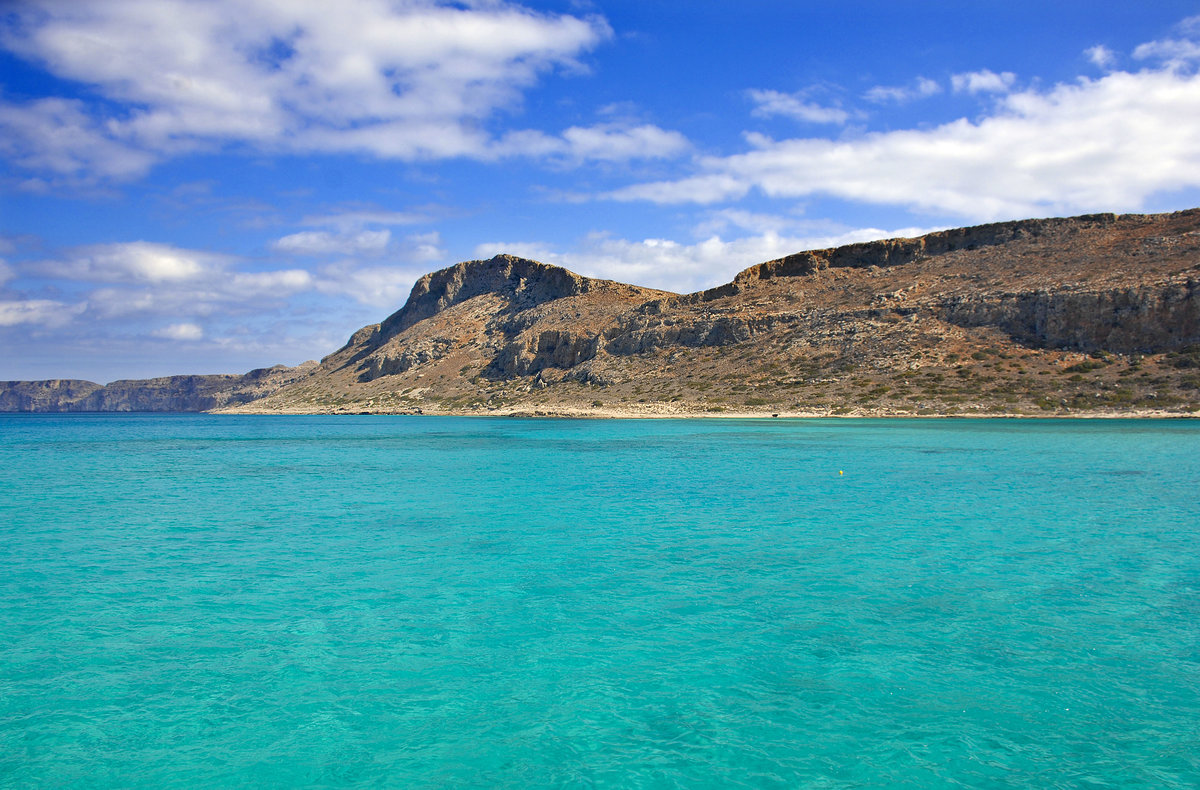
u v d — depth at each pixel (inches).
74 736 423.5
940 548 844.0
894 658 521.7
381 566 790.5
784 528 974.4
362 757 401.1
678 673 502.6
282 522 1058.1
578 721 438.3
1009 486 1328.7
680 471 1663.4
